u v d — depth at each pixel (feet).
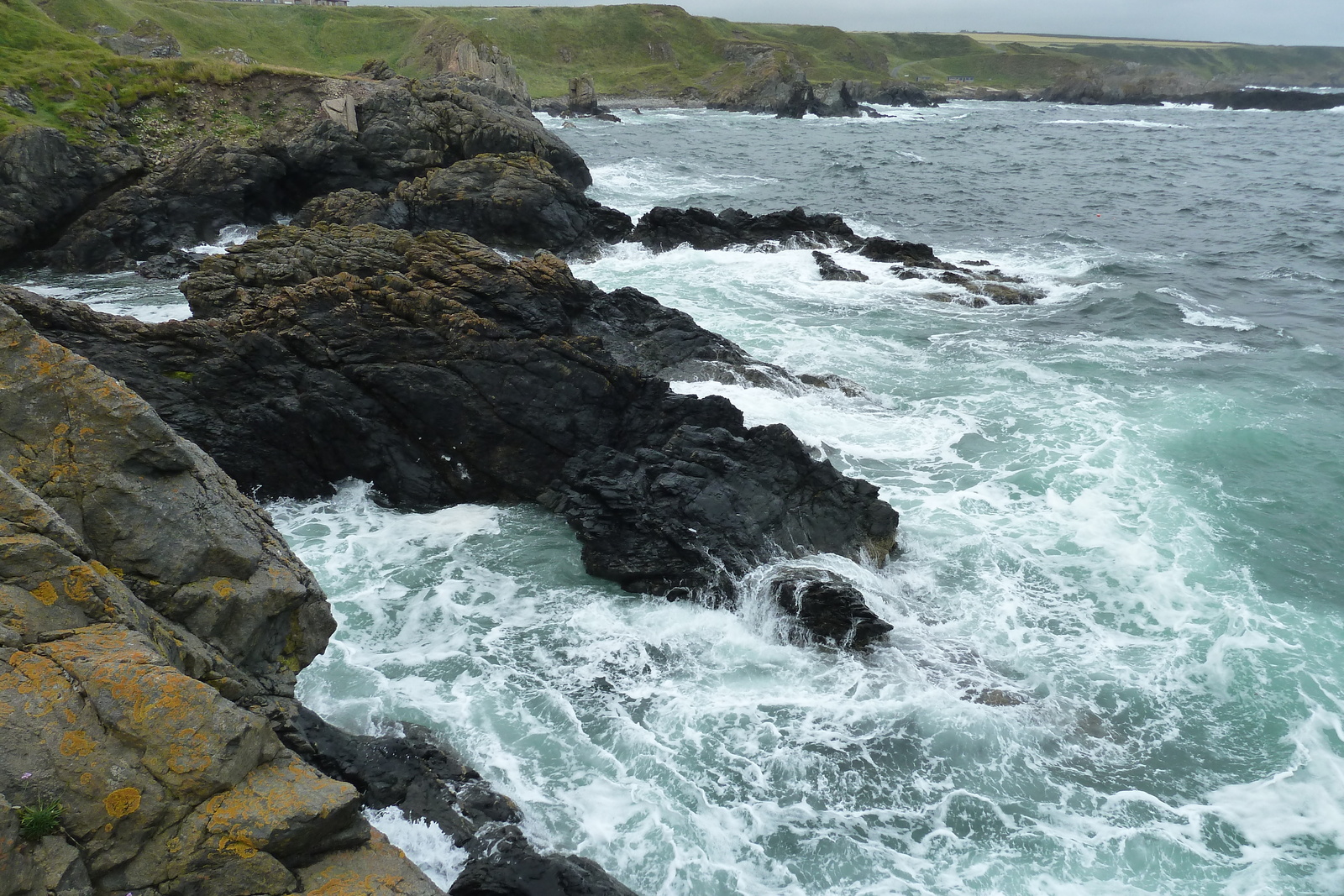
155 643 28.04
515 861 33.01
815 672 48.42
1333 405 80.33
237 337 63.67
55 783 22.85
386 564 56.80
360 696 44.86
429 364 64.18
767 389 79.92
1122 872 37.09
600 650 49.60
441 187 132.05
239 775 25.40
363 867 26.53
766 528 57.36
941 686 47.39
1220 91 528.22
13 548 26.66
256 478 61.77
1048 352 93.71
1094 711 45.91
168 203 128.06
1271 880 36.63
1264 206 181.27
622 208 170.09
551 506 63.72
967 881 36.52
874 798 40.52
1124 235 153.07
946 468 69.62
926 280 117.60
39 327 58.08
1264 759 42.88
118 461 31.73
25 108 133.08
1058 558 58.39
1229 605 53.26
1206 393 82.58
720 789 40.50
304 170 144.77
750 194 190.29
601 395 65.67
